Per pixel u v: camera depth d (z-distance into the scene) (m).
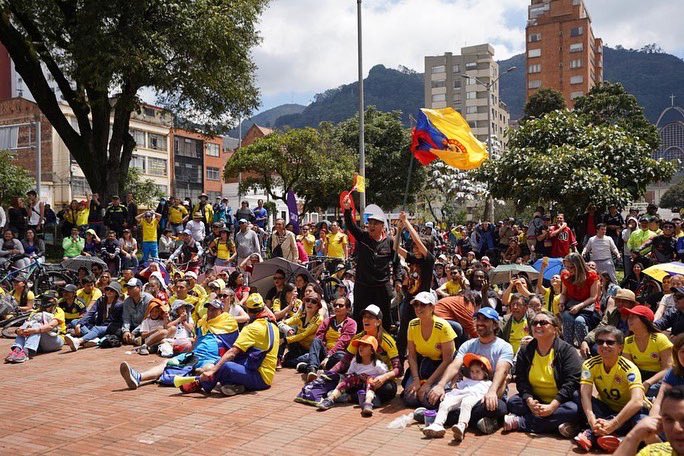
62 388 7.83
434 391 6.42
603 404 5.88
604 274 9.94
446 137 9.76
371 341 7.05
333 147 41.56
